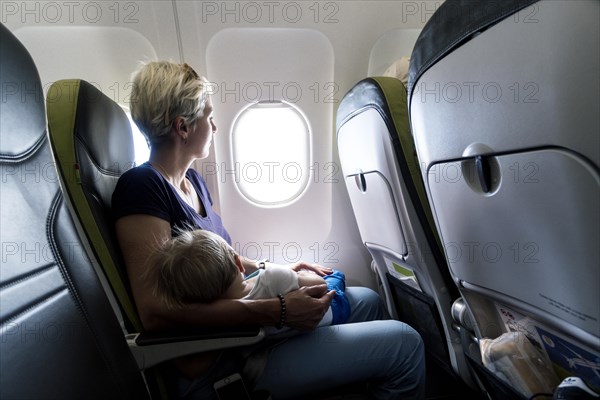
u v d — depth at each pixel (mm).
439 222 917
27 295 554
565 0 453
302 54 1650
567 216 555
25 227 583
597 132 473
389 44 1718
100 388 657
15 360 500
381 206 1207
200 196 1477
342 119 1300
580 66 463
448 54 658
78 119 985
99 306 725
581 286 587
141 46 1544
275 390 1018
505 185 645
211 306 953
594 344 607
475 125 653
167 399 984
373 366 1052
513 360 800
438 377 1589
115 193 1069
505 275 753
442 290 1105
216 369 966
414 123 833
